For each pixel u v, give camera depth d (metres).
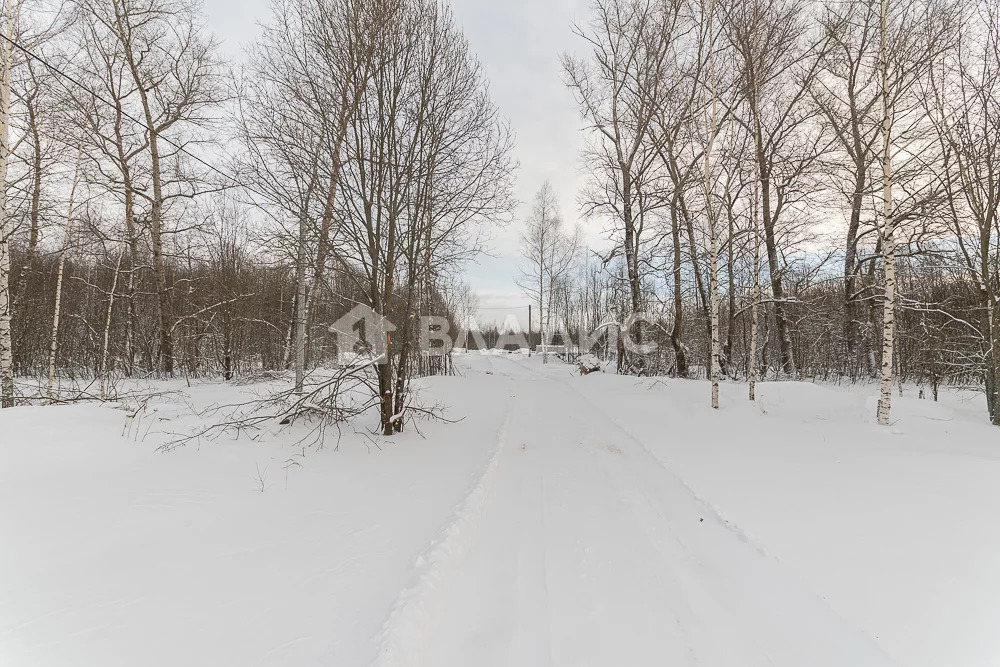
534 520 4.50
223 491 4.56
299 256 7.45
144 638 2.33
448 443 7.50
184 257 15.27
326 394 7.61
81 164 11.70
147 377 13.98
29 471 4.34
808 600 3.04
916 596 2.95
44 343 13.32
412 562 3.38
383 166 7.50
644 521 4.46
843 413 9.55
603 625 2.83
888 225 7.87
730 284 16.48
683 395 12.21
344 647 2.37
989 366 9.59
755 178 10.77
